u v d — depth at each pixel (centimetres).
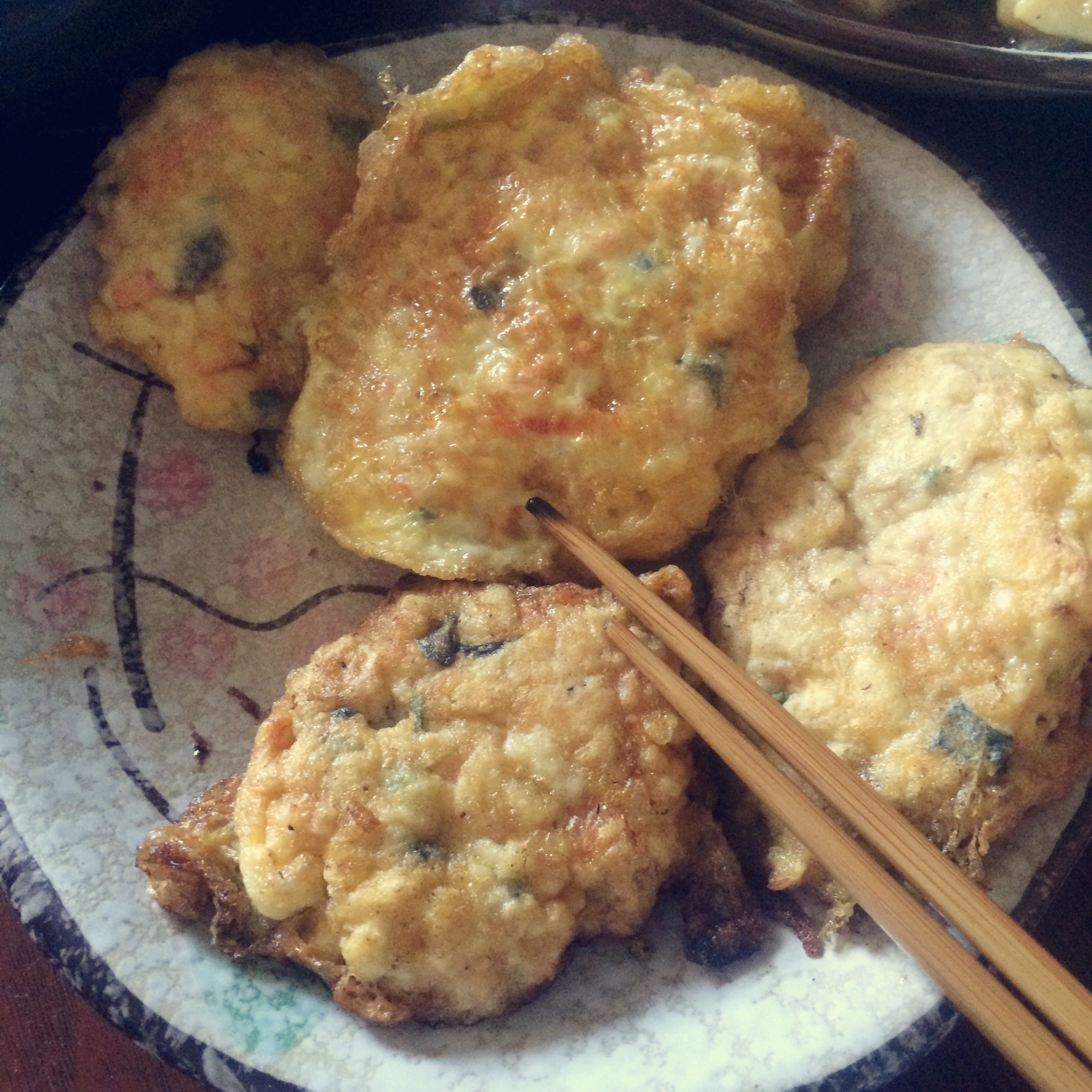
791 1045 21
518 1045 22
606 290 24
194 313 25
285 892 21
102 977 21
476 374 24
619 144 25
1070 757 22
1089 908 25
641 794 22
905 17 30
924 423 24
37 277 25
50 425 25
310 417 25
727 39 27
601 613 23
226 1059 21
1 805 22
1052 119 30
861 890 20
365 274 25
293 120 25
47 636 24
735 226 25
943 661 22
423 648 23
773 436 25
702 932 23
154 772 24
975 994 18
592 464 24
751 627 24
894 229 27
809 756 21
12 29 22
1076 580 22
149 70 26
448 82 24
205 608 26
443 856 21
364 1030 22
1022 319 26
